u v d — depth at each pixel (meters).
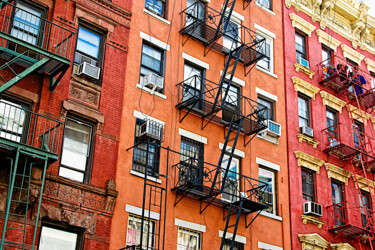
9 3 17.19
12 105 16.45
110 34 21.38
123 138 20.30
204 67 24.39
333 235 26.17
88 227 18.17
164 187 20.84
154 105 21.81
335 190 27.98
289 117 27.06
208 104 22.70
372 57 34.50
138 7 22.92
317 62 30.23
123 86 21.05
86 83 19.88
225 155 23.67
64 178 18.02
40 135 17.89
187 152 22.33
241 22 27.16
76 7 20.48
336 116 30.09
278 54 28.27
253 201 21.59
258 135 25.20
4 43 18.16
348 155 28.19
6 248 16.03
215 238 21.64
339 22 33.22
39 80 18.72
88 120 19.59
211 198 21.67
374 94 30.58
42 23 19.53
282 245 23.88
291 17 29.81
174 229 20.53
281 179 25.27
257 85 26.38
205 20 24.95
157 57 23.05
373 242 27.41
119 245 18.73
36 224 15.42
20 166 16.77
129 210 19.44
